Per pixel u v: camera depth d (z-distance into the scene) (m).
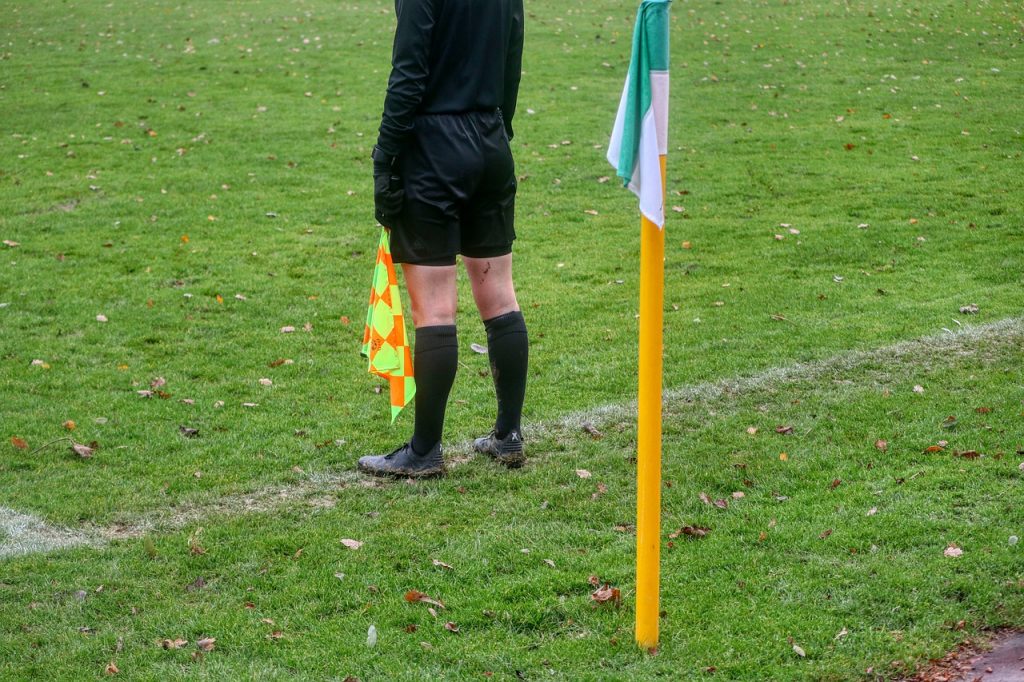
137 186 19.23
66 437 9.29
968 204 17.30
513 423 8.62
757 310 12.75
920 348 11.15
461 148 7.83
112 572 6.97
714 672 5.66
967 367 10.51
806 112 24.92
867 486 7.91
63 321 12.52
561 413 9.82
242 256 15.30
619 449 8.92
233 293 13.65
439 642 6.06
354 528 7.60
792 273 14.23
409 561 7.07
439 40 7.70
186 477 8.54
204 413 9.90
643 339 5.46
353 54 32.22
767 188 18.84
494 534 7.41
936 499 7.58
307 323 12.54
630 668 5.71
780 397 9.96
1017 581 6.41
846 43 33.12
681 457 8.66
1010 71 28.92
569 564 6.92
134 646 6.09
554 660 5.83
